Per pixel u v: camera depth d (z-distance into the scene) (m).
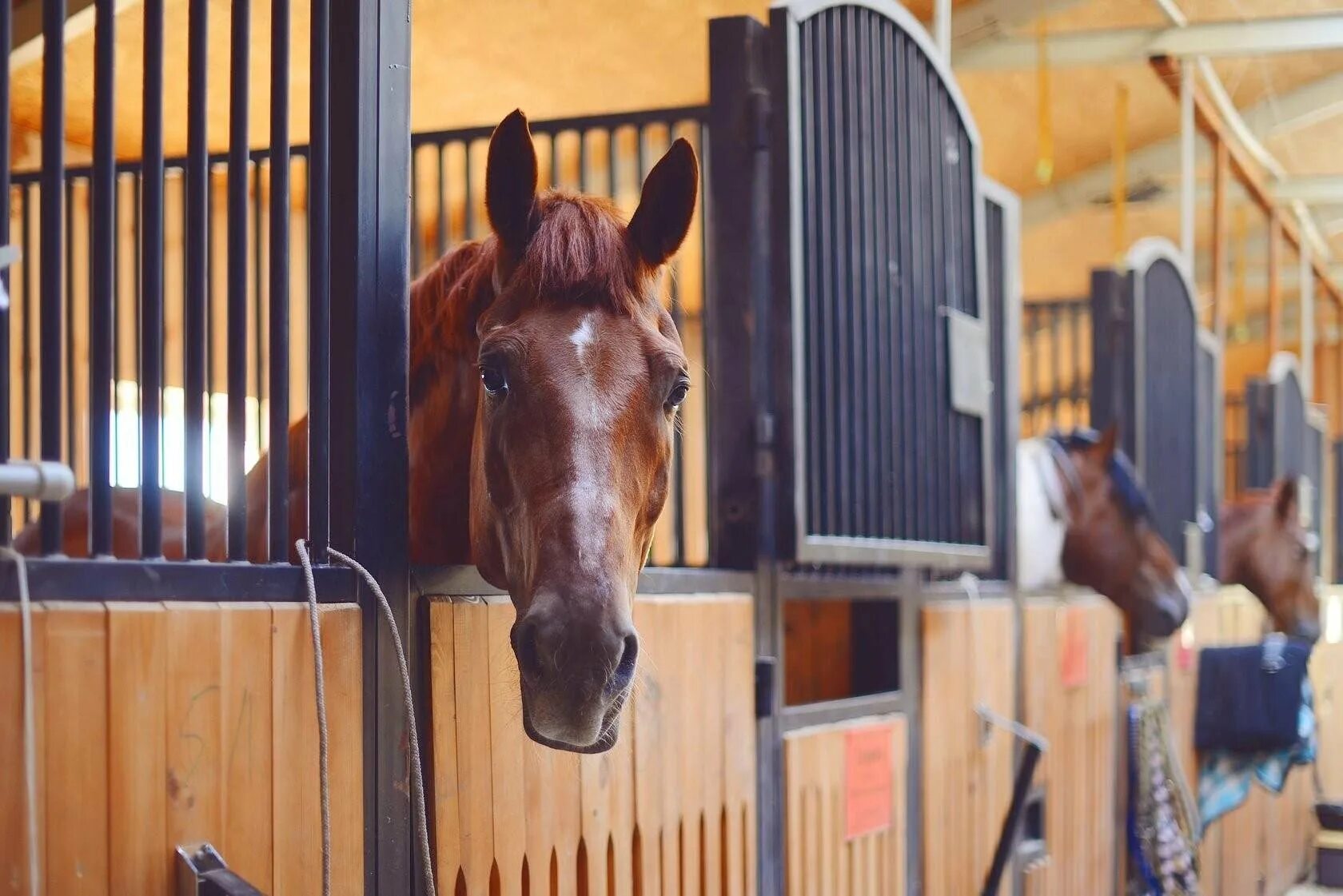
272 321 1.37
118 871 1.13
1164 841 4.47
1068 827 3.90
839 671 2.90
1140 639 4.30
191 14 1.29
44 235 1.13
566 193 1.54
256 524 1.88
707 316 2.35
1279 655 5.15
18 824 1.04
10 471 0.99
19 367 4.00
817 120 2.43
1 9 1.09
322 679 1.28
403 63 1.53
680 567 2.15
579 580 1.25
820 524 2.41
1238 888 5.88
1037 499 4.01
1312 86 7.75
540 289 1.41
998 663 3.39
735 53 2.35
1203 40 6.23
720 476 2.33
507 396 1.38
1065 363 9.91
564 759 1.79
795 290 2.28
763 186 2.33
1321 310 12.12
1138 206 8.84
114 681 1.13
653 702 1.98
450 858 1.57
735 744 2.22
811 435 2.38
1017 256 3.69
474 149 4.65
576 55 4.93
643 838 1.96
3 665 1.03
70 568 1.11
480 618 1.64
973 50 6.45
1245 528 6.14
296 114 4.01
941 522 2.92
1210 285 11.25
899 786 2.80
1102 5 6.45
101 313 1.18
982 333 3.12
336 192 1.47
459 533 1.70
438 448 1.69
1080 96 7.32
